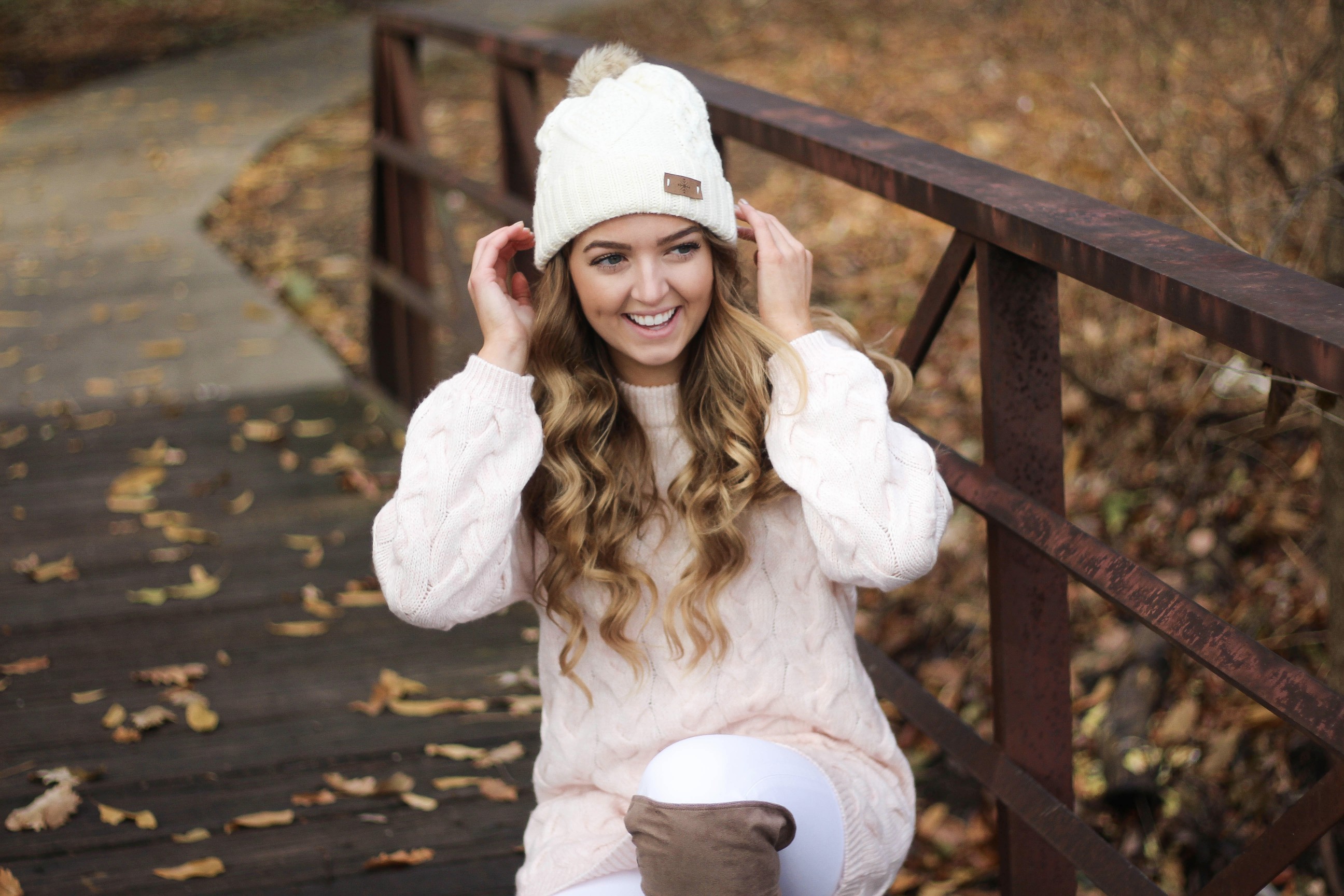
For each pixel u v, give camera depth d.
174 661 3.08
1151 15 3.63
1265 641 3.07
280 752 2.71
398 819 2.49
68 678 2.99
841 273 5.61
